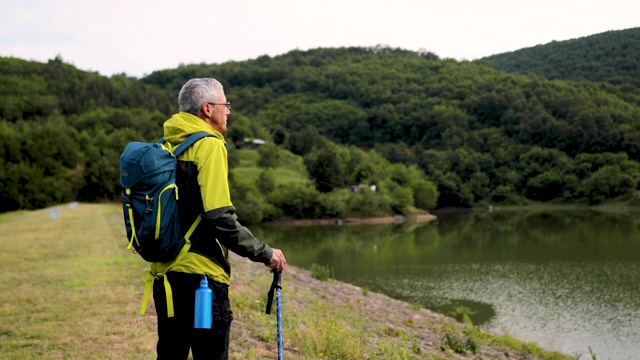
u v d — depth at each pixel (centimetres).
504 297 2675
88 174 7906
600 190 12262
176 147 324
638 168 13100
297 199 9031
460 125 18225
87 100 15375
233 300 973
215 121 344
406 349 892
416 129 19375
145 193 308
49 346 674
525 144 15912
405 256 4350
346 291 2173
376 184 11388
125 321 797
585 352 1780
